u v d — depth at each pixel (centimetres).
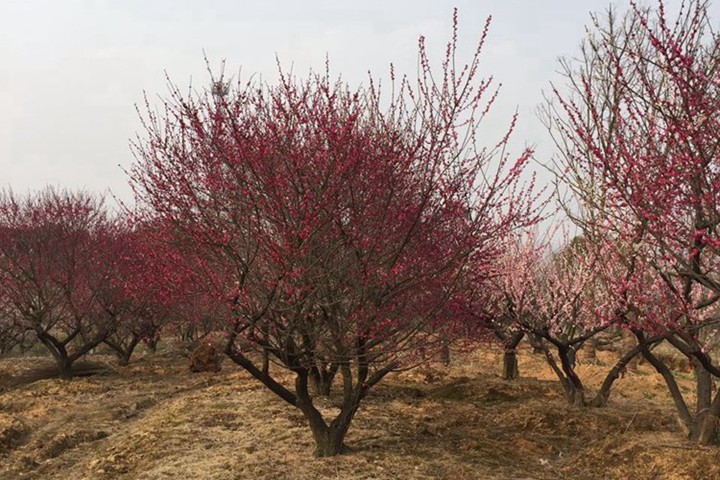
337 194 632
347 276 679
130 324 1833
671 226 574
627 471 674
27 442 978
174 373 1627
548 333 1011
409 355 726
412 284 680
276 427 861
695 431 739
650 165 584
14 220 1770
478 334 1009
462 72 673
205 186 669
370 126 739
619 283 714
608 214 663
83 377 1628
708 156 553
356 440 797
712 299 670
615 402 1077
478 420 938
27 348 2316
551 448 788
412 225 658
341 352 690
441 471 671
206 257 696
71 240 1714
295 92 697
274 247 624
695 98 528
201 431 877
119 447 866
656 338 811
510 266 1069
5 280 1594
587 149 681
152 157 700
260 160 634
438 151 673
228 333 711
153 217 746
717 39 589
